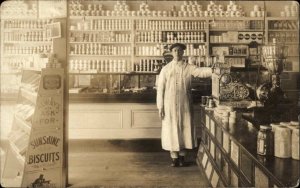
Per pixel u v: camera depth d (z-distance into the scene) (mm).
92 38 6812
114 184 4312
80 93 5512
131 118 5566
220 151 3857
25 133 4379
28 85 4379
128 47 6844
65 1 4059
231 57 6875
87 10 6672
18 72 6184
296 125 2604
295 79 6602
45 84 3896
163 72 5059
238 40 6848
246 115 3641
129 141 5594
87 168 4863
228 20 6836
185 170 4820
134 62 6863
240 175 3074
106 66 6875
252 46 6891
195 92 5777
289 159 2514
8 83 6160
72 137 5559
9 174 4305
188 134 5012
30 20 6434
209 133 4531
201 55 6809
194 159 5305
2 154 5102
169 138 4969
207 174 4324
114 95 5504
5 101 5422
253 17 6801
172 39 6785
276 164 2416
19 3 6172
